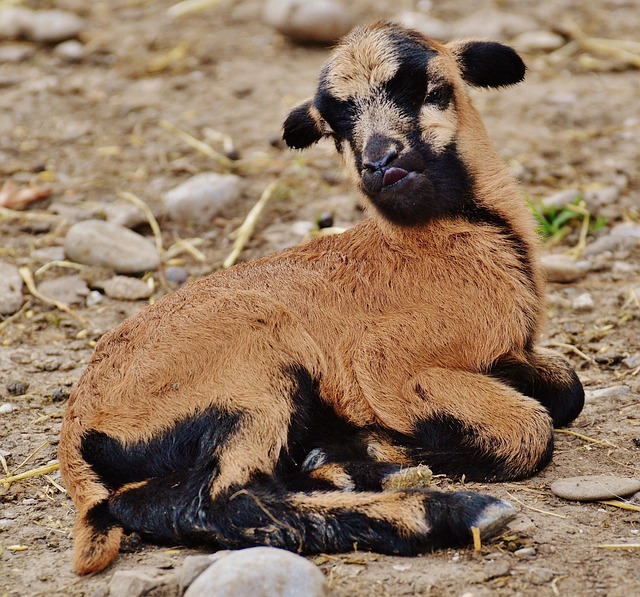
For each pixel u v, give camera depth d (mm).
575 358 20969
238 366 15406
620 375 20062
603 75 36219
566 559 13664
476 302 16641
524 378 17359
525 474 15938
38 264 25375
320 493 14617
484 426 15977
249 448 14820
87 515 14555
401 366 16297
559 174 29297
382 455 16047
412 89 16922
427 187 16672
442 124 17062
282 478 15297
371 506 14258
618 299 23438
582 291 23969
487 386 16234
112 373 15734
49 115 34156
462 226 17094
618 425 17891
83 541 14031
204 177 28656
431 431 16141
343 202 28062
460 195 17141
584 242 26172
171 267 25188
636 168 29719
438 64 17219
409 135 16734
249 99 35031
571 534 14344
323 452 15812
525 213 17875
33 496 16672
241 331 15719
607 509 15109
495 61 18797
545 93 34812
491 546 14078
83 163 30891
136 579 13078
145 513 14469
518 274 17000
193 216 27641
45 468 17359
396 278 16844
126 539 14648
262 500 14297
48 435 18672
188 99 35219
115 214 27188
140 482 14984
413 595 12883
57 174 30266
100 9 42844
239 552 12766
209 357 15445
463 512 14055
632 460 16578
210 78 36719
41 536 15352
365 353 16312
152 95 35500
